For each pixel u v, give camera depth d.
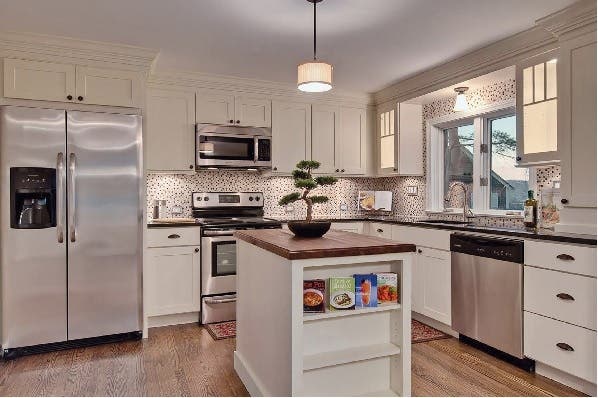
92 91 3.25
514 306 2.72
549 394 2.37
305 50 3.41
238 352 2.73
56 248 3.06
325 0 2.54
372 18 2.80
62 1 2.54
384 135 4.76
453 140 4.40
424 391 2.41
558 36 2.71
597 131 2.49
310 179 2.32
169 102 3.97
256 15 2.75
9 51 3.03
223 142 4.12
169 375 2.64
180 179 4.33
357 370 2.13
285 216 4.81
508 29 2.98
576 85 2.60
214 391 2.43
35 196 3.04
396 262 2.16
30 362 2.86
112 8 2.63
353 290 2.02
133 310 3.32
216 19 2.81
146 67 3.43
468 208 3.90
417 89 4.21
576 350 2.35
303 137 4.56
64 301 3.09
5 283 2.93
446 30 3.00
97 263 3.19
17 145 2.95
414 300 3.71
